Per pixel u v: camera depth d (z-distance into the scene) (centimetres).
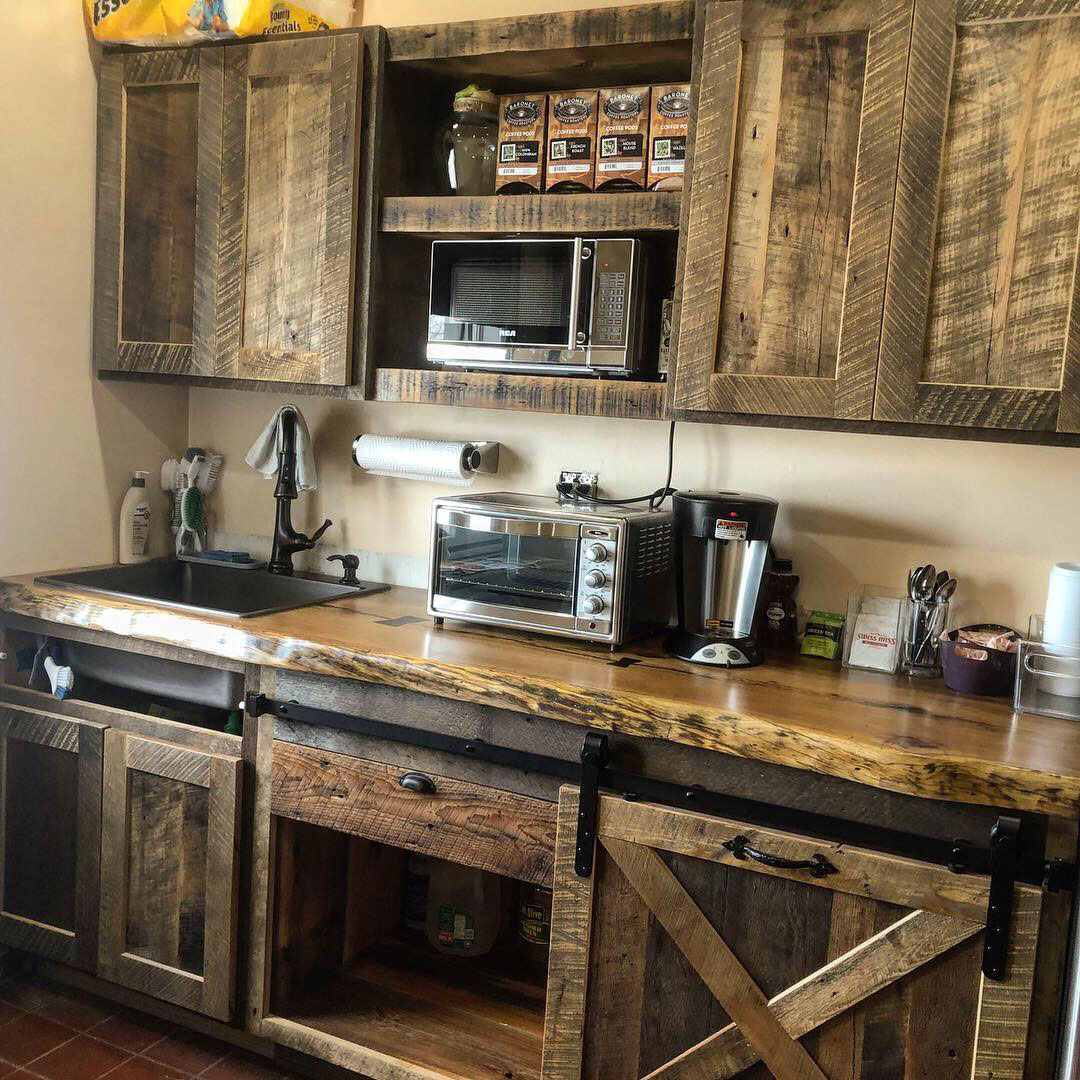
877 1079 154
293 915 207
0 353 225
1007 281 165
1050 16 159
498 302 206
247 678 200
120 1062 210
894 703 173
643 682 175
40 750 220
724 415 188
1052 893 142
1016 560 197
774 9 175
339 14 239
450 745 181
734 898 160
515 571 201
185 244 232
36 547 239
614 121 197
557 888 171
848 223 175
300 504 265
